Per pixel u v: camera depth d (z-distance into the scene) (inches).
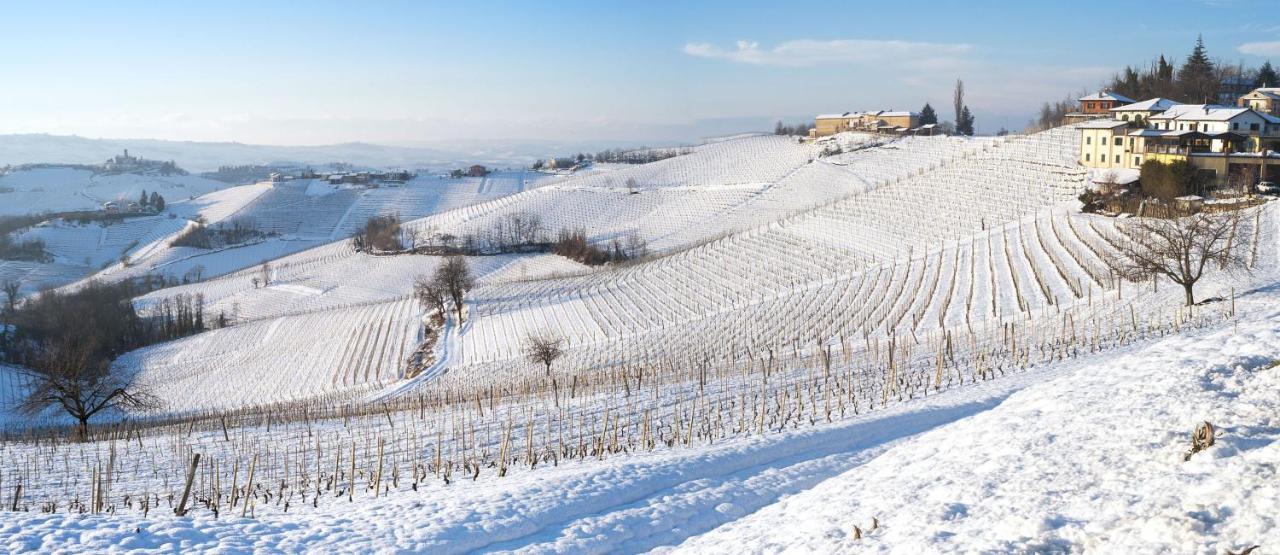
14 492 1277.1
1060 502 695.1
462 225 7805.1
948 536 673.6
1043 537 630.5
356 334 4384.8
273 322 4972.9
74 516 847.7
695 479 1084.5
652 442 1350.9
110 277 7824.8
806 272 3941.9
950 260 3457.2
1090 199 3873.0
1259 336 1040.8
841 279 3629.4
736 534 837.8
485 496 989.8
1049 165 4881.9
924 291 3061.0
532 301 4478.3
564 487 1015.0
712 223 6692.9
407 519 906.1
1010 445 864.9
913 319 2694.4
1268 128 4638.3
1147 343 1759.4
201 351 4522.6
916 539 676.7
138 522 843.4
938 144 7308.1
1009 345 1999.3
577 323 3848.4
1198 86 7091.5
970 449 898.7
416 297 5012.3
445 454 1417.3
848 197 5482.3
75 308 4805.6
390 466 1353.3
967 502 746.2
